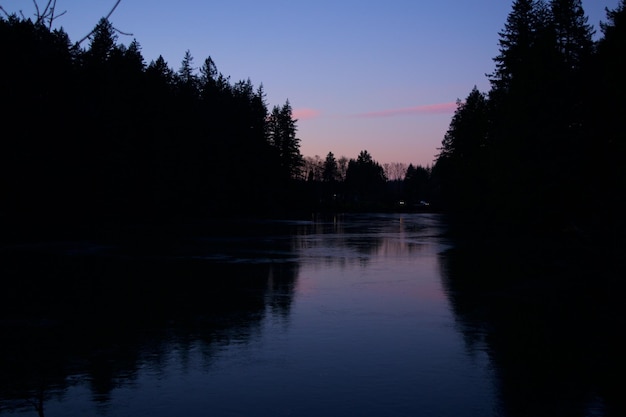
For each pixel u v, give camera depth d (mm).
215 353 9055
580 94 26531
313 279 17094
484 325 11008
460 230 42906
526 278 17047
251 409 6711
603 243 12562
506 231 38625
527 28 42531
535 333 10391
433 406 6828
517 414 6598
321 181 141375
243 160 77562
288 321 11359
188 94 67500
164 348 9352
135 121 52750
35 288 15320
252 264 20828
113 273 18250
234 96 84562
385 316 11828
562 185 26891
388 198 140750
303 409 6715
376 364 8516
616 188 13289
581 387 7508
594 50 28359
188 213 65250
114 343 9648
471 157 59812
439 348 9383
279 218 68812
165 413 6574
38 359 8719
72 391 7312
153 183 56000
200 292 14734
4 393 7234
